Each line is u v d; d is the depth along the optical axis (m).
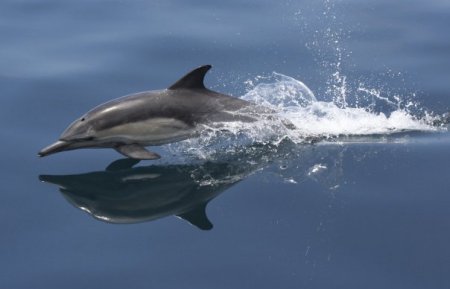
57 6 38.94
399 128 27.91
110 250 20.06
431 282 18.17
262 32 36.00
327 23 36.88
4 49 34.12
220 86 31.17
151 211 22.19
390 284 18.14
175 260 19.44
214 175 24.52
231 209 22.11
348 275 18.56
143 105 26.34
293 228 20.88
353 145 26.58
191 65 32.81
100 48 34.28
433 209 21.70
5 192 23.47
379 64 33.00
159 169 25.14
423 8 38.59
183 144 26.84
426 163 24.83
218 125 27.12
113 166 25.44
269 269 18.88
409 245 19.81
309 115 28.88
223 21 37.12
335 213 21.66
